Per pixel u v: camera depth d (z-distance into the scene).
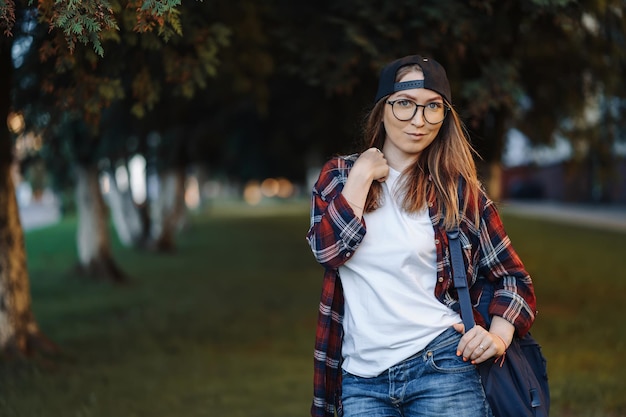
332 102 10.08
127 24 4.36
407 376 2.38
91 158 13.79
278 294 13.43
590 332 8.58
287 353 8.45
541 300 11.50
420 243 2.39
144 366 7.45
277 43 7.92
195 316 11.01
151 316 10.98
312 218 2.55
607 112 9.80
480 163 6.23
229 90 9.89
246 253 21.62
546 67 8.61
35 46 5.13
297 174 38.22
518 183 48.12
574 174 11.07
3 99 6.45
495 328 2.41
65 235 27.44
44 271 16.83
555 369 6.79
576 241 20.80
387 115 2.49
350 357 2.47
